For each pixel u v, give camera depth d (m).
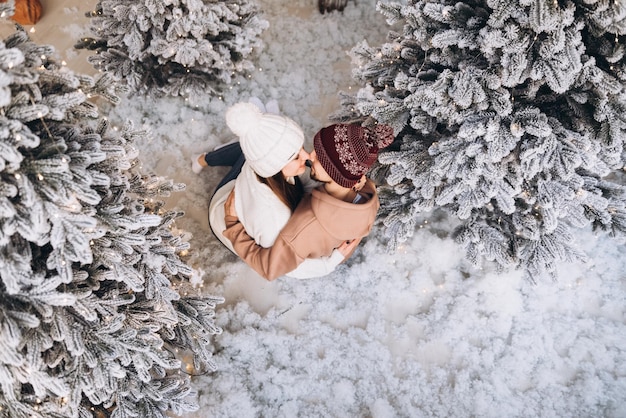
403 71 2.22
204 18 2.32
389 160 2.16
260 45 2.69
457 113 1.96
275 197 1.91
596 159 1.94
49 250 1.63
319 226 1.87
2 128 1.35
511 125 1.90
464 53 1.98
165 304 1.88
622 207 2.13
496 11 1.78
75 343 1.61
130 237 1.70
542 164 1.91
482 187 2.05
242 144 1.71
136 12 2.28
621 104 1.84
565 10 1.71
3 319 1.46
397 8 2.09
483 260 2.62
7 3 1.52
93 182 1.56
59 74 1.54
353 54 2.42
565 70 1.76
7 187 1.39
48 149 1.47
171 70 2.65
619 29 1.66
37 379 1.52
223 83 2.81
